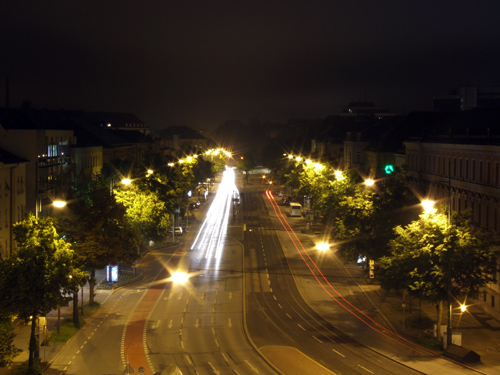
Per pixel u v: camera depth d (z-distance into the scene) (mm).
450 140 82750
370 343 54531
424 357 50375
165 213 100375
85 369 47312
